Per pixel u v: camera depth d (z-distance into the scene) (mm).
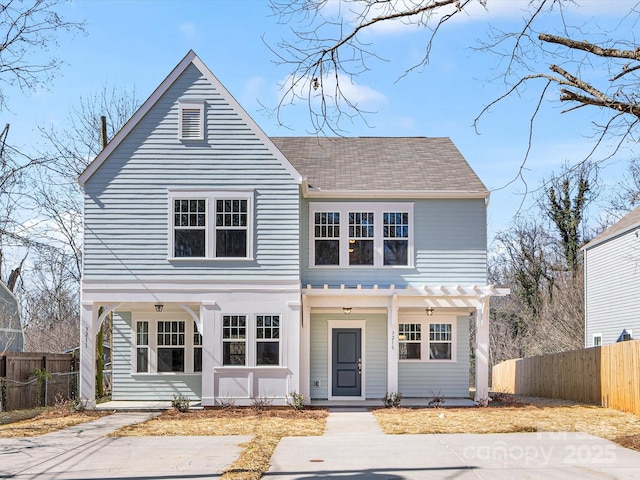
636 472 11234
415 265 22391
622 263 29344
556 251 43062
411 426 16406
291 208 20594
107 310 20469
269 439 14672
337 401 22484
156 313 23281
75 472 11648
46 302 41281
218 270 20453
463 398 23281
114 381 23109
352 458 12594
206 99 20812
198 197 20594
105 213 20516
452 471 11406
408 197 22500
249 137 20766
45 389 22312
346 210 22578
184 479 11055
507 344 45625
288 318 20328
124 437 15258
